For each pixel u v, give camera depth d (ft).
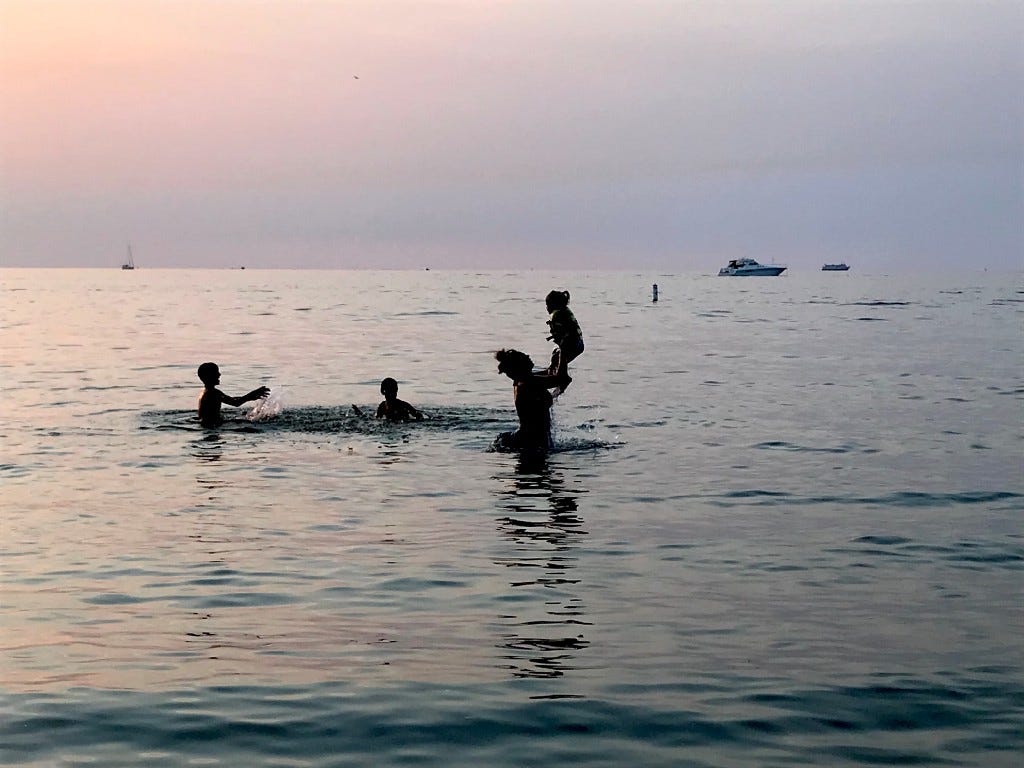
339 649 25.38
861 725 21.16
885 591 30.17
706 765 19.44
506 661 24.58
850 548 34.99
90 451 53.47
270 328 166.81
